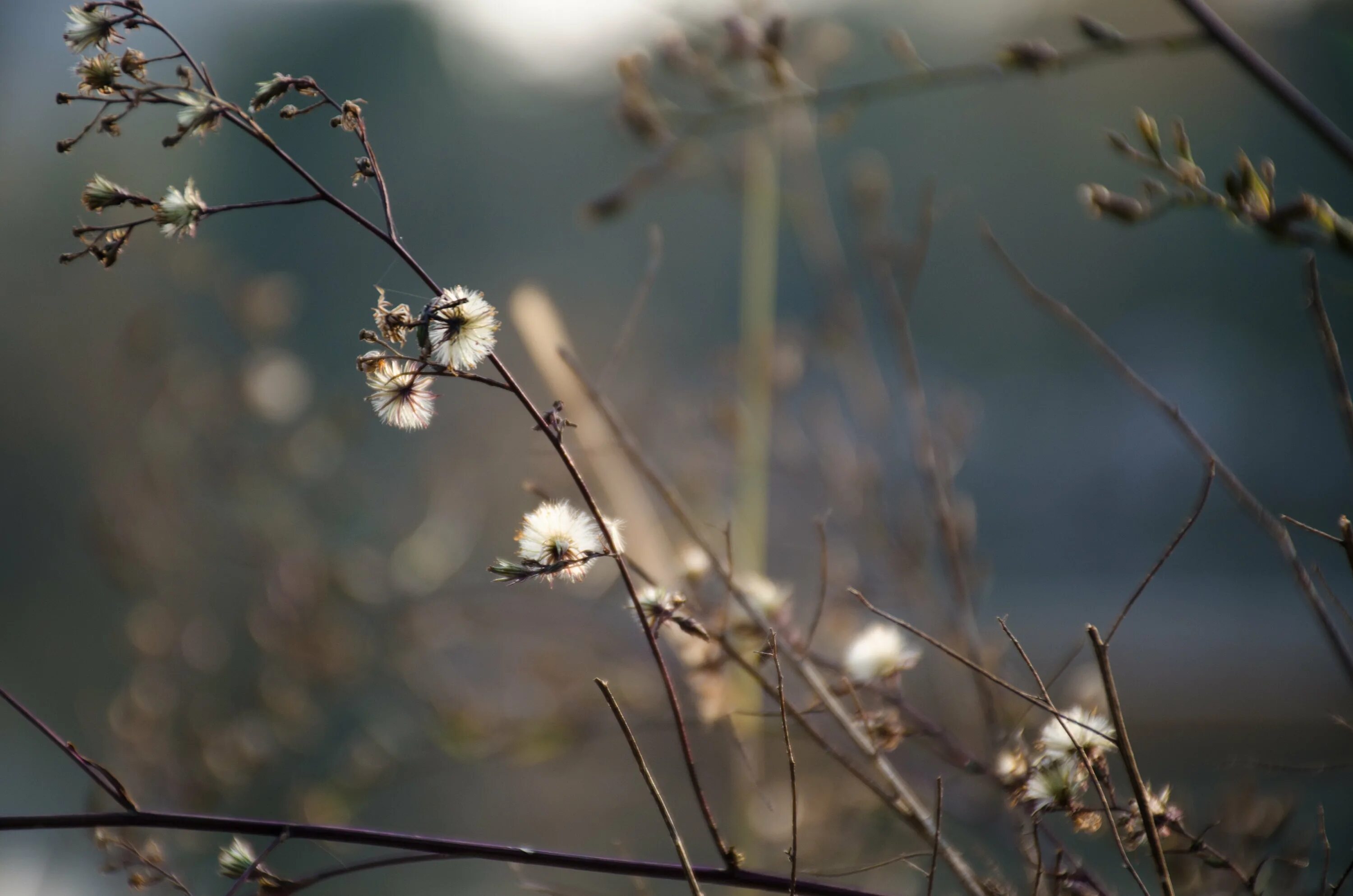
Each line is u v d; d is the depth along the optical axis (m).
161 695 1.70
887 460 1.54
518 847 0.86
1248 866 0.95
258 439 2.14
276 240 3.47
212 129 0.85
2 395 3.02
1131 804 0.88
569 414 1.00
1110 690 0.85
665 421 1.69
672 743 1.74
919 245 1.15
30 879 1.38
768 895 1.04
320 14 5.16
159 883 0.90
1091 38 0.97
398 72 5.22
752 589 0.96
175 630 1.87
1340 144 0.94
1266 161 0.94
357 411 2.10
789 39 1.08
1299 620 3.63
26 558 2.81
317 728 1.75
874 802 1.07
